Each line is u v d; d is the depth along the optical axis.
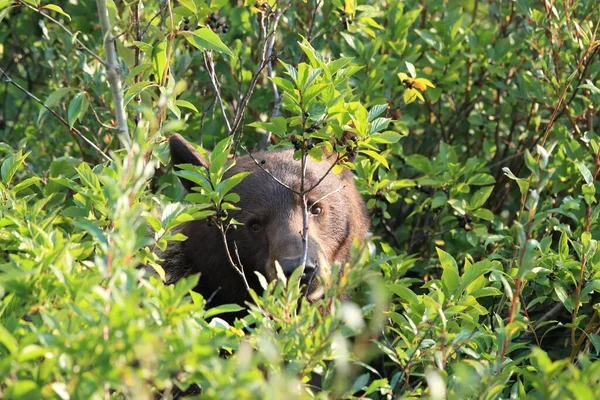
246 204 10.32
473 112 14.27
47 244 6.86
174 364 5.51
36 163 12.95
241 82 12.62
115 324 5.35
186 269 10.78
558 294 9.36
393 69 13.27
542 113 13.66
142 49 9.26
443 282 8.73
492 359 7.84
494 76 13.90
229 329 6.98
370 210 12.15
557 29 12.28
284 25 14.00
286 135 8.83
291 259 9.35
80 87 13.01
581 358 6.34
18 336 6.30
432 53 13.53
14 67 15.77
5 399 5.47
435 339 7.95
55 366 5.48
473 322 8.05
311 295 9.61
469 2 15.43
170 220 7.80
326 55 13.55
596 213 9.61
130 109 11.66
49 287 6.18
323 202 10.51
